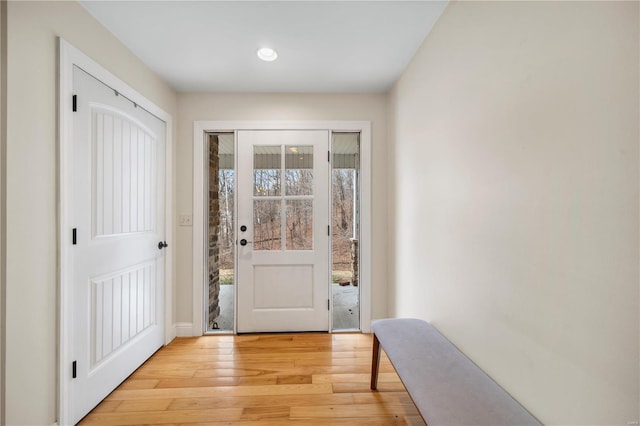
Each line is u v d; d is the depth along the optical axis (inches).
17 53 47.2
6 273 46.2
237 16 64.2
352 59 82.4
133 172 78.5
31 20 49.4
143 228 83.1
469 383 44.4
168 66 85.2
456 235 57.8
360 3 60.4
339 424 58.9
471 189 52.4
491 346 47.1
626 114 27.0
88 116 62.5
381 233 105.3
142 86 82.5
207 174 107.0
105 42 67.7
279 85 98.2
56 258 54.9
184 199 102.2
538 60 36.9
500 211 44.6
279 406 64.5
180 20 65.4
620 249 27.7
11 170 46.6
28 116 49.1
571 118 32.5
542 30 36.2
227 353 89.4
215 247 117.3
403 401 66.1
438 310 65.7
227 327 113.0
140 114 81.7
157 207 90.4
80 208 60.4
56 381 55.1
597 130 29.6
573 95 32.2
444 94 62.6
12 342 47.3
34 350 50.8
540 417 37.4
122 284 74.3
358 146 115.4
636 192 26.3
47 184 52.8
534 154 37.7
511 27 41.7
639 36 25.9
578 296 32.1
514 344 41.9
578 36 31.5
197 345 95.0
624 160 27.2
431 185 69.2
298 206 105.6
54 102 54.2
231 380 74.7
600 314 29.8
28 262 49.5
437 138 66.0
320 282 105.7
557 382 35.0
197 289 102.5
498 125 44.8
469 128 52.9
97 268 65.6
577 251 32.1
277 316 105.2
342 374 77.4
